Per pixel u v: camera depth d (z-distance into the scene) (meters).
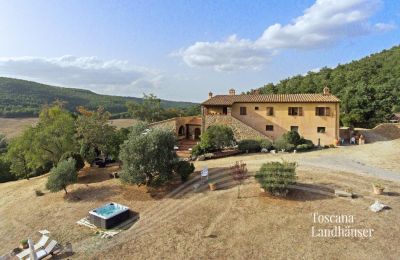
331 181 20.42
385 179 20.77
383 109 54.75
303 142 33.19
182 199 19.59
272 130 37.34
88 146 30.95
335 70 101.44
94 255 14.30
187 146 37.47
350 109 52.72
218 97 41.91
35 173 36.47
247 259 12.73
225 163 27.30
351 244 13.00
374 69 87.69
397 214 15.22
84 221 18.30
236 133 36.50
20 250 16.14
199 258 13.12
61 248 15.32
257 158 28.75
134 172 21.06
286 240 13.73
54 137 29.16
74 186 24.91
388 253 12.16
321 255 12.44
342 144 35.31
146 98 62.97
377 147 32.44
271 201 17.67
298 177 21.42
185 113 74.12
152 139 21.78
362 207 16.20
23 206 22.36
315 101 35.28
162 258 13.40
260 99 38.25
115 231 16.62
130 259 13.64
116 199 21.11
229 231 14.98
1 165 37.94
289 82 101.25
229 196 19.06
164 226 16.28
